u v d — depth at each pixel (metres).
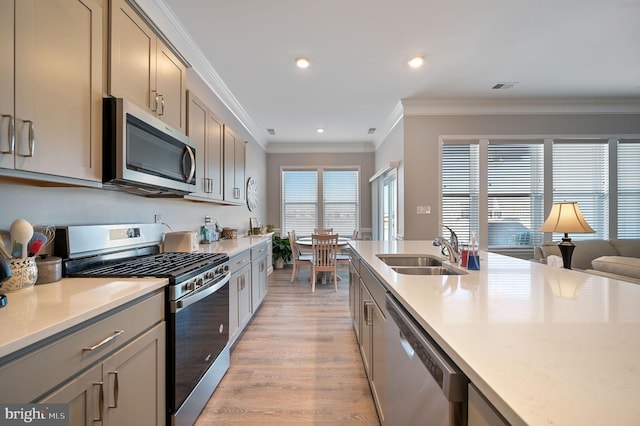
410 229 4.11
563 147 4.15
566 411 0.40
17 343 0.66
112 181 1.38
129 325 1.07
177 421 1.35
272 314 3.30
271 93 3.71
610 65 3.05
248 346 2.51
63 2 1.13
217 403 1.75
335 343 2.56
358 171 6.32
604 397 0.43
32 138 1.00
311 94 3.74
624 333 0.67
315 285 4.64
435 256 2.07
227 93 3.63
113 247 1.65
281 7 2.15
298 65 3.00
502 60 2.93
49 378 0.76
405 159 4.10
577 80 3.39
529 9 2.20
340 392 1.87
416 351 0.84
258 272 3.25
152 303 1.22
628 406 0.41
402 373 1.00
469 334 0.67
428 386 0.74
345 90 3.63
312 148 6.30
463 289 1.10
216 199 2.72
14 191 1.22
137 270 1.43
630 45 2.68
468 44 2.65
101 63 1.33
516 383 0.47
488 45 2.67
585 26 2.41
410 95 3.80
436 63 2.99
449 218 4.15
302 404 1.75
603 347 0.60
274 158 6.32
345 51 2.75
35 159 1.02
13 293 1.05
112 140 1.36
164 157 1.73
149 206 2.16
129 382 1.07
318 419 1.62
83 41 1.23
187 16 2.24
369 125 5.04
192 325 1.52
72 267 1.37
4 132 0.92
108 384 0.97
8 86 0.93
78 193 1.54
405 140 4.09
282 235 6.33
